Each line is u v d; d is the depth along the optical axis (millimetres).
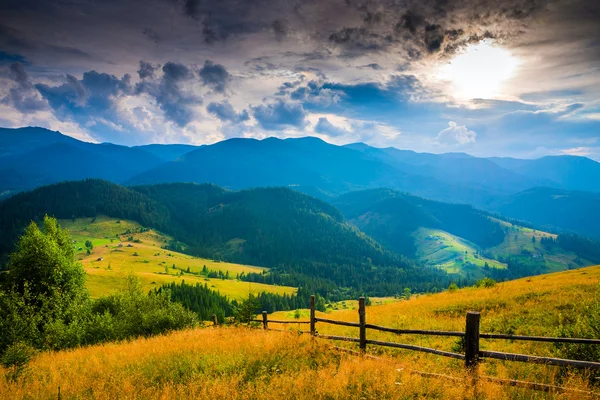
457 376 8109
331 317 20578
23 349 13383
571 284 25656
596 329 8477
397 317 19141
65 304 29672
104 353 14555
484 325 14891
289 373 9062
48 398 8516
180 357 11445
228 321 23344
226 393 7719
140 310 25812
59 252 32250
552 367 8008
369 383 7973
